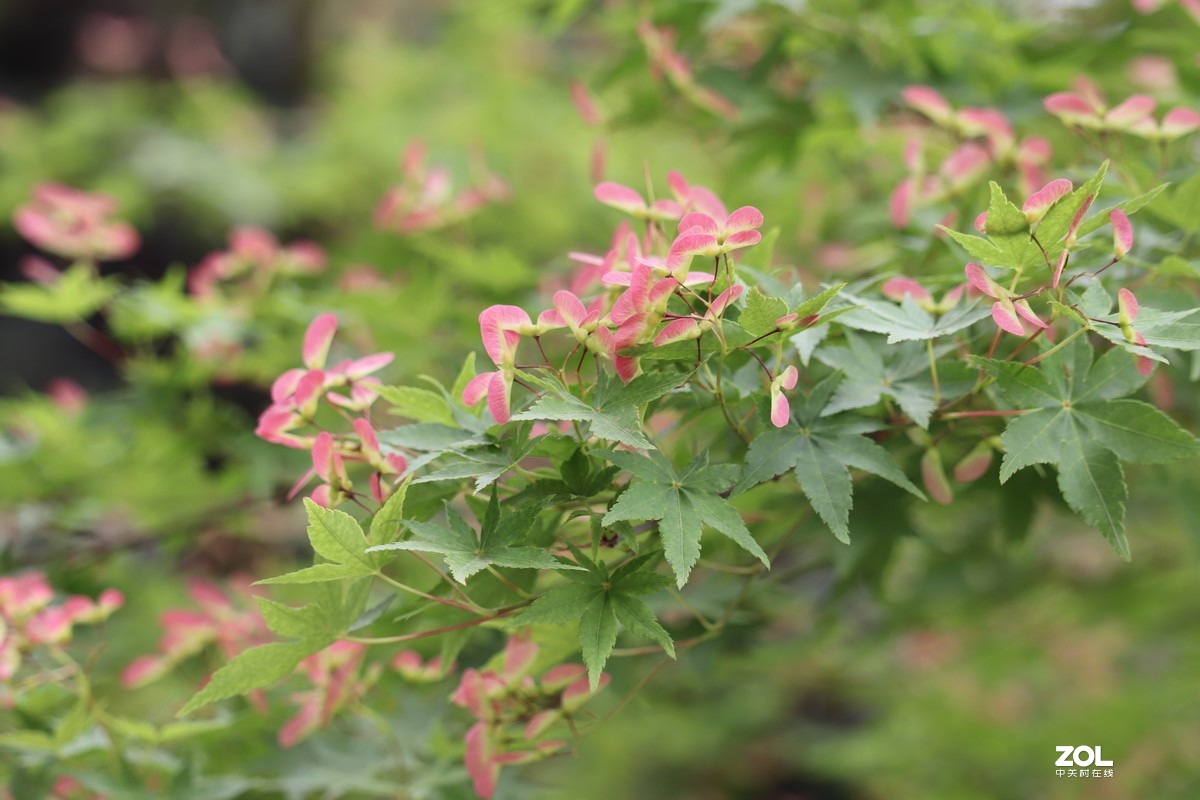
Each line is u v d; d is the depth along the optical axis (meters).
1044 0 1.23
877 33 1.13
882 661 1.95
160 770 1.02
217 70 4.26
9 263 3.64
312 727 0.98
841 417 0.86
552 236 2.23
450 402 0.86
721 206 0.87
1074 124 0.93
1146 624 1.68
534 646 0.89
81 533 1.29
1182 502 1.11
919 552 1.47
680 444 0.89
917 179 0.97
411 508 0.86
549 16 1.35
